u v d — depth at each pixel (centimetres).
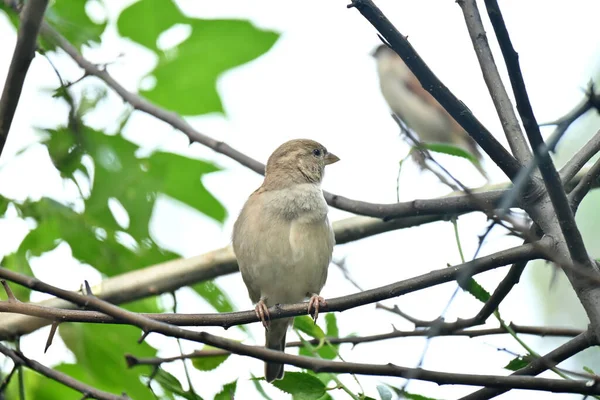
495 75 844
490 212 688
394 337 966
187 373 906
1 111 840
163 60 1167
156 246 1115
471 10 855
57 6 1152
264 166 1126
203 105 1189
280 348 1165
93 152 1061
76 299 774
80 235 1060
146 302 1148
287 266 1134
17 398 1021
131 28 1159
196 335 770
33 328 1056
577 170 837
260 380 928
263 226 1134
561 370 789
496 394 801
